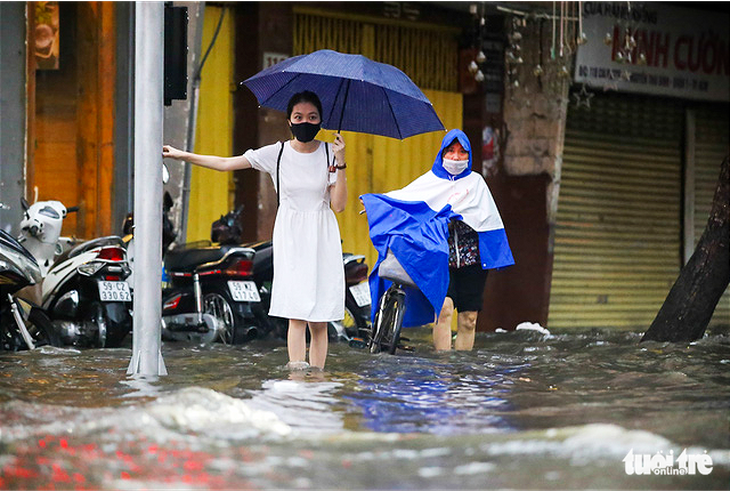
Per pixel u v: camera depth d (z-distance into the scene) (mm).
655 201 27766
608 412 8703
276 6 21688
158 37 10469
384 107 12156
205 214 21594
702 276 15344
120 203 20453
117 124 20453
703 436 7785
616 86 25344
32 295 14680
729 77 27844
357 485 6367
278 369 11523
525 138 24812
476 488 6348
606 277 26781
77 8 20516
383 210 14000
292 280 11258
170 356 13211
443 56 24969
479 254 14242
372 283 14203
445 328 14227
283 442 7332
